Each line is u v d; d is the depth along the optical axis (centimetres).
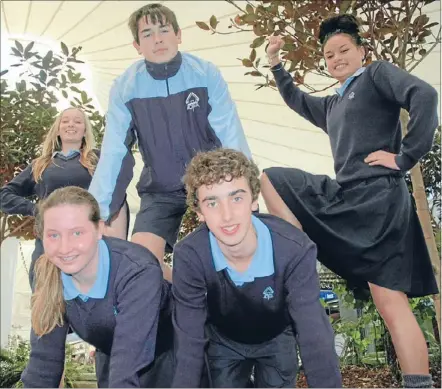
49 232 111
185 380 113
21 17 167
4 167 185
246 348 134
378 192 137
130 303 112
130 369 106
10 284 168
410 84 130
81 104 190
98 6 165
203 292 119
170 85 151
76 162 171
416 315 147
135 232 151
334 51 151
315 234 140
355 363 150
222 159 110
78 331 125
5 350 159
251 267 116
